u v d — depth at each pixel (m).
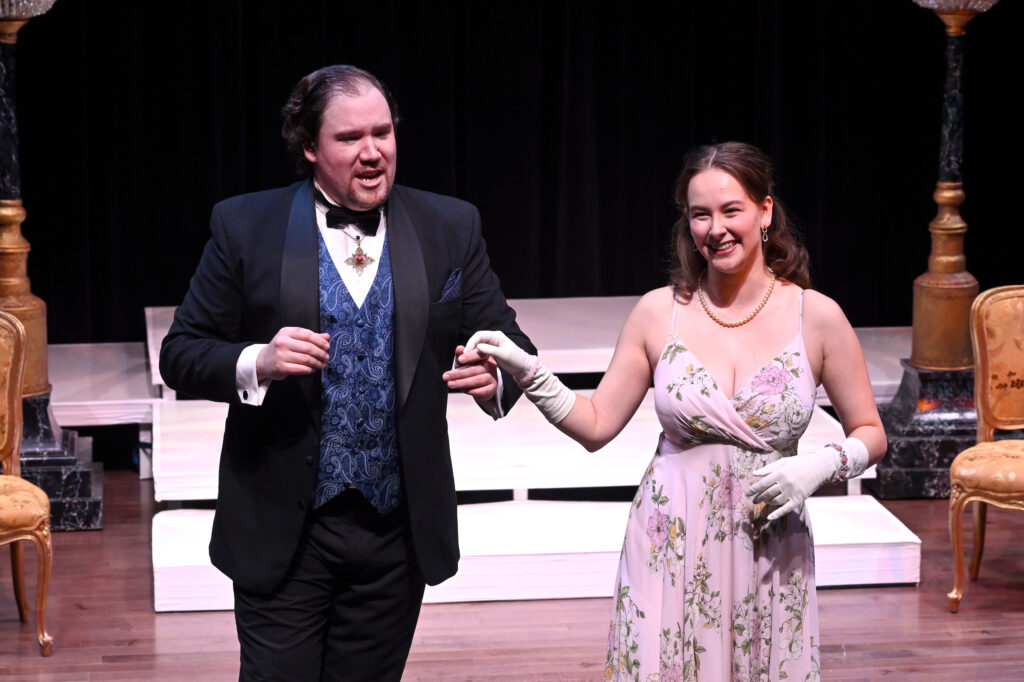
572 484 10.56
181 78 13.79
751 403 5.75
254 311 5.78
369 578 5.89
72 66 13.45
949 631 9.28
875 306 15.34
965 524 11.33
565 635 9.23
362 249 5.86
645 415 12.11
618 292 15.14
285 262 5.73
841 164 15.05
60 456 11.13
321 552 5.82
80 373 13.02
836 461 5.66
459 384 5.68
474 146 14.55
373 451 5.77
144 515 11.58
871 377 12.83
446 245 5.97
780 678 5.82
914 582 10.08
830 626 9.36
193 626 9.36
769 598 5.80
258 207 5.92
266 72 13.92
